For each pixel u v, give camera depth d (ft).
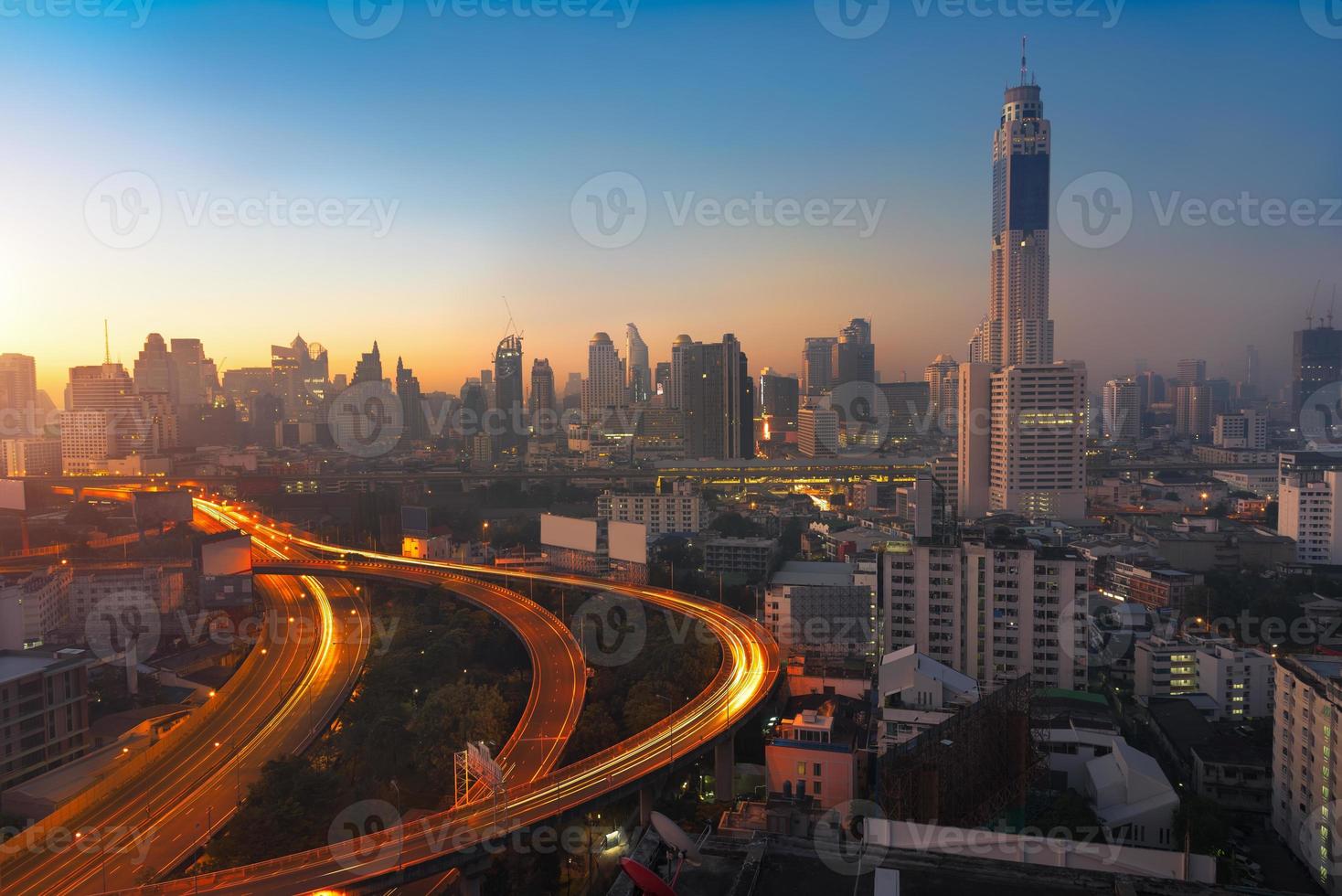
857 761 415.85
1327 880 328.08
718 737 436.76
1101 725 417.08
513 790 380.99
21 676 445.37
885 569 506.89
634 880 68.23
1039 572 480.23
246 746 479.41
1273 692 506.07
